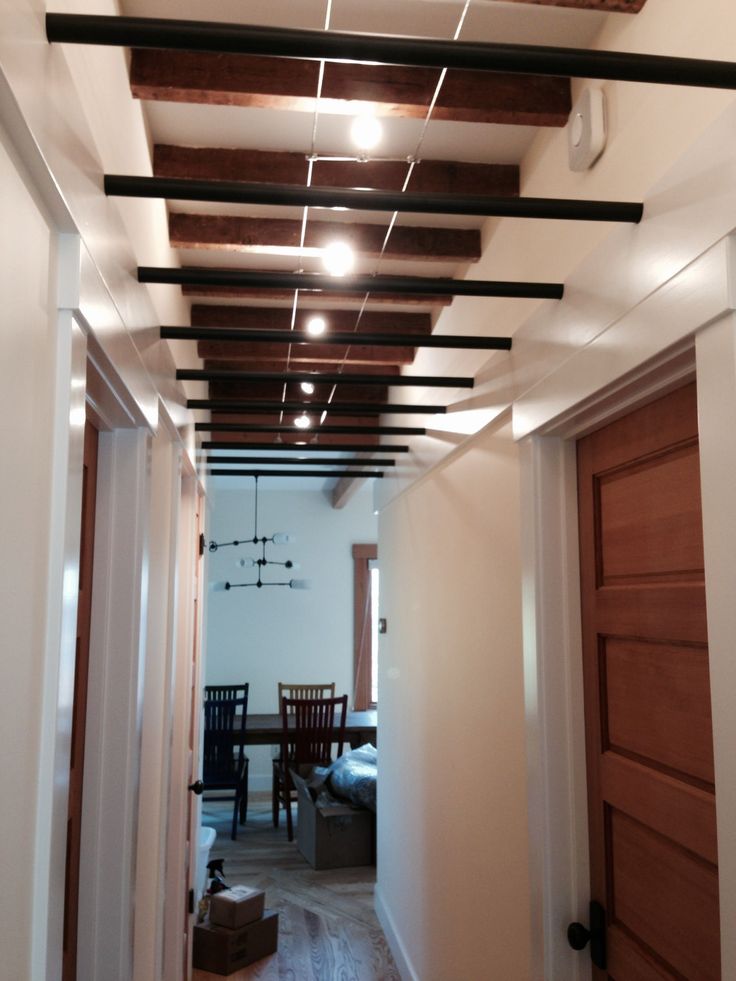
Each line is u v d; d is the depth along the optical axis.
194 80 1.80
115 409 1.78
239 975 3.95
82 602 1.84
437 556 3.31
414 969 3.60
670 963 1.61
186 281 1.84
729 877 1.18
